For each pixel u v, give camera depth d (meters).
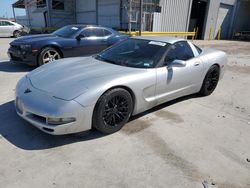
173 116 3.47
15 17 26.36
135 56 3.38
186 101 4.16
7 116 3.18
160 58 3.27
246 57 10.34
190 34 13.57
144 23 15.47
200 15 21.30
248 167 2.36
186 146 2.67
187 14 18.11
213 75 4.42
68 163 2.27
